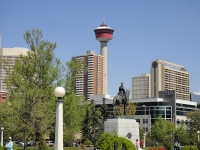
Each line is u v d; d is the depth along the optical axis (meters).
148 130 164.38
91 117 87.62
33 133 44.41
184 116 176.62
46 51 50.47
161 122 123.06
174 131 120.06
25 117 41.72
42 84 50.16
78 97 71.94
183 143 99.31
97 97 197.00
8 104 45.22
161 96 173.38
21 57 50.38
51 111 44.72
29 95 41.59
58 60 52.81
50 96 49.03
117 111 47.91
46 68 50.19
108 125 46.47
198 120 120.38
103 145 27.02
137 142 43.69
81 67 58.38
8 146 28.97
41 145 48.19
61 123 19.70
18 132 43.91
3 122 46.12
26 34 50.72
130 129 45.94
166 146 56.44
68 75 56.88
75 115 57.62
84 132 87.44
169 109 166.38
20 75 48.66
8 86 46.44
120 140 27.20
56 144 19.58
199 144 65.00
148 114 168.00
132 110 111.06
